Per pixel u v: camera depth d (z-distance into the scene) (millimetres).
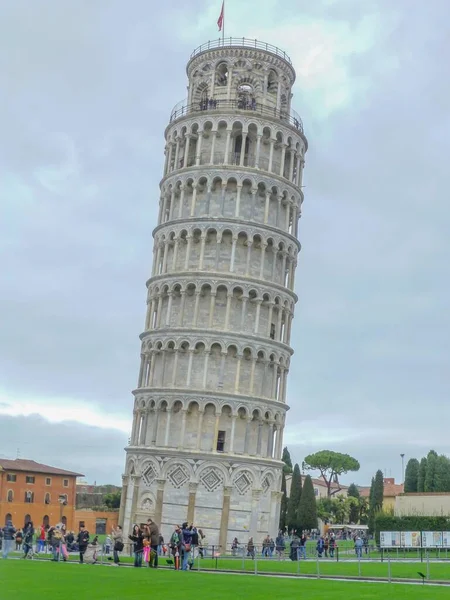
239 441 87438
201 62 99500
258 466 87062
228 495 84938
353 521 193250
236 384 87688
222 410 87312
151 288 94375
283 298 93000
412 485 150000
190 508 84188
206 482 85250
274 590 35281
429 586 40844
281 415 91562
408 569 56969
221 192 92438
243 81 98000
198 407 86750
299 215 98500
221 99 97188
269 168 94062
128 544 84812
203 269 90375
